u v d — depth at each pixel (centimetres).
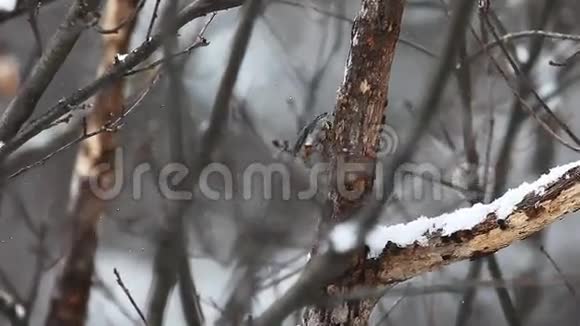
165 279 420
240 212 769
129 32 762
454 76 761
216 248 910
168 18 426
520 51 852
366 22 462
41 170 1230
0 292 698
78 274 846
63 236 868
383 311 746
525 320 827
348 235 400
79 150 866
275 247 735
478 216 458
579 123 1095
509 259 1011
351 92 468
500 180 721
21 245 1143
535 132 924
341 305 477
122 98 748
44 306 1025
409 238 467
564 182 443
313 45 1268
